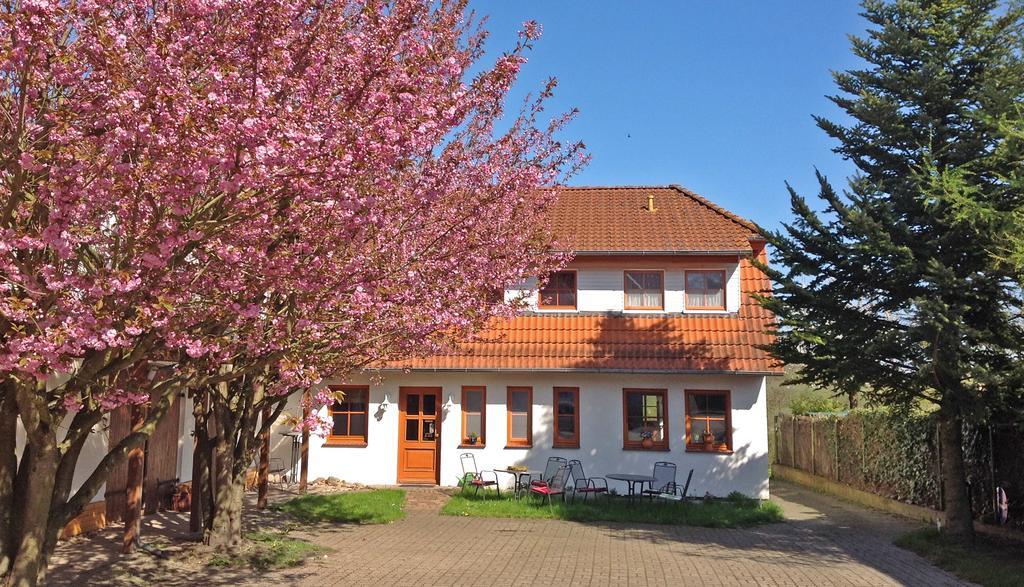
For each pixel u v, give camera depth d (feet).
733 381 58.03
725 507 52.54
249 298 20.68
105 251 19.21
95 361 18.43
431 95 19.84
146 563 31.22
